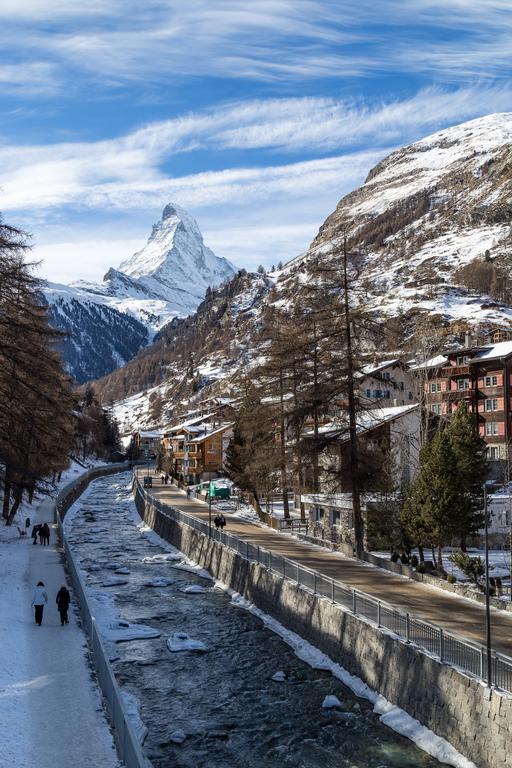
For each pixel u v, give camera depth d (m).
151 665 29.77
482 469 40.75
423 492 38.28
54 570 41.91
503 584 36.56
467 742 20.53
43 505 80.81
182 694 26.62
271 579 37.38
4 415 43.88
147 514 74.25
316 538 48.84
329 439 42.91
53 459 60.81
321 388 43.53
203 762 21.38
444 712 21.75
